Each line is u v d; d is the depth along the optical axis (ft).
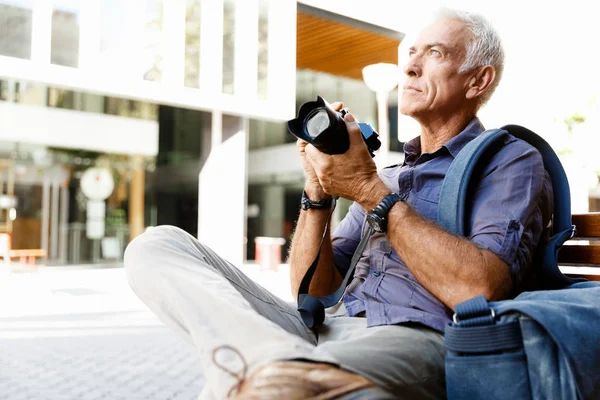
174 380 13.03
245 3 40.01
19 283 36.11
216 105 39.29
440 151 5.56
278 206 64.54
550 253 5.02
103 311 24.36
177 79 37.96
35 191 55.72
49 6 33.94
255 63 40.45
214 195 42.29
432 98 5.73
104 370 13.98
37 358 15.30
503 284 4.43
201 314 3.79
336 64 47.16
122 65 36.35
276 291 30.81
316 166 4.93
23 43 33.58
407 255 4.65
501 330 3.71
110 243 58.85
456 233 4.81
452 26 5.69
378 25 38.75
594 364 3.73
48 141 50.34
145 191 60.23
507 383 3.67
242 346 3.52
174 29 37.76
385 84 31.76
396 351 4.19
